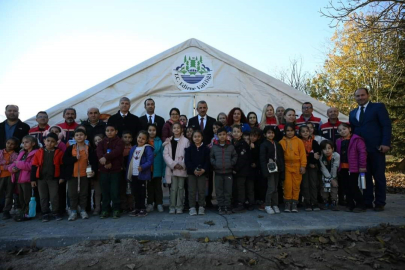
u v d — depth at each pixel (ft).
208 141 21.29
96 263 11.19
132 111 26.18
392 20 27.43
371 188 18.74
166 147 18.83
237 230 13.87
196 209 19.54
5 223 16.48
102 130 20.88
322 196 19.47
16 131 20.90
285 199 18.39
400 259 11.06
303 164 18.04
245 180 19.12
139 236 13.56
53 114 24.80
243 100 27.17
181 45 27.22
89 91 25.61
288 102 27.17
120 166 17.71
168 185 19.56
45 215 16.85
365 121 18.80
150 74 26.78
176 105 26.68
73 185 17.21
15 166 17.88
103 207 17.35
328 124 22.02
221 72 27.37
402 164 52.54
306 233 13.92
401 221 15.25
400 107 49.06
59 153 17.79
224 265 10.87
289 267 10.68
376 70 55.31
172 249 12.27
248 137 19.54
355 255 11.63
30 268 11.00
